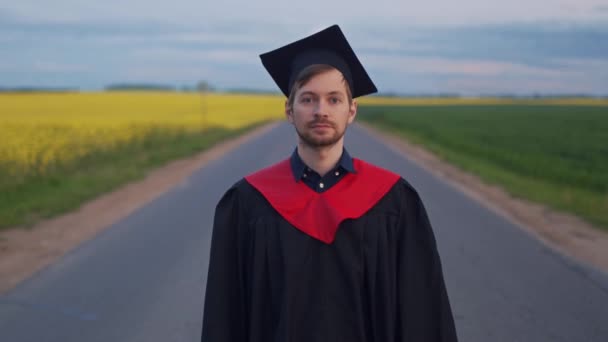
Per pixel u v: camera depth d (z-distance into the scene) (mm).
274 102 76938
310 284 1830
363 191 1902
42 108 52000
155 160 15211
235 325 1932
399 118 49969
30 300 4688
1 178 11086
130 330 4145
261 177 1981
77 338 4000
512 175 14617
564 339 4008
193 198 9477
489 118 52500
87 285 5062
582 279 5273
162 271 5473
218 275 1925
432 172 13367
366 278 1852
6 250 6191
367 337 1855
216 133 26859
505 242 6633
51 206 8484
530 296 4824
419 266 1896
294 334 1801
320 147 1892
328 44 1998
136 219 7805
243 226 1939
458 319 4348
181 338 4023
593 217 8109
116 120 34562
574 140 27469
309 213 1863
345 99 1906
